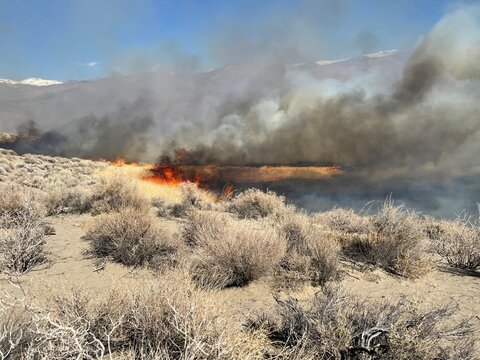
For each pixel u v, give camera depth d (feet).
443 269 21.50
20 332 8.80
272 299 16.06
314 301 13.33
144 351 10.16
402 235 21.94
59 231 26.99
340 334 10.55
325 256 18.79
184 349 9.30
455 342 11.46
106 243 21.80
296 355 10.36
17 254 18.80
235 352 9.34
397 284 18.44
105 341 10.77
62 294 12.71
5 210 26.78
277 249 19.71
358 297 15.93
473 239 22.70
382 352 10.39
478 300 16.62
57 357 8.15
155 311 10.78
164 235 22.22
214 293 15.24
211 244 19.44
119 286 12.78
